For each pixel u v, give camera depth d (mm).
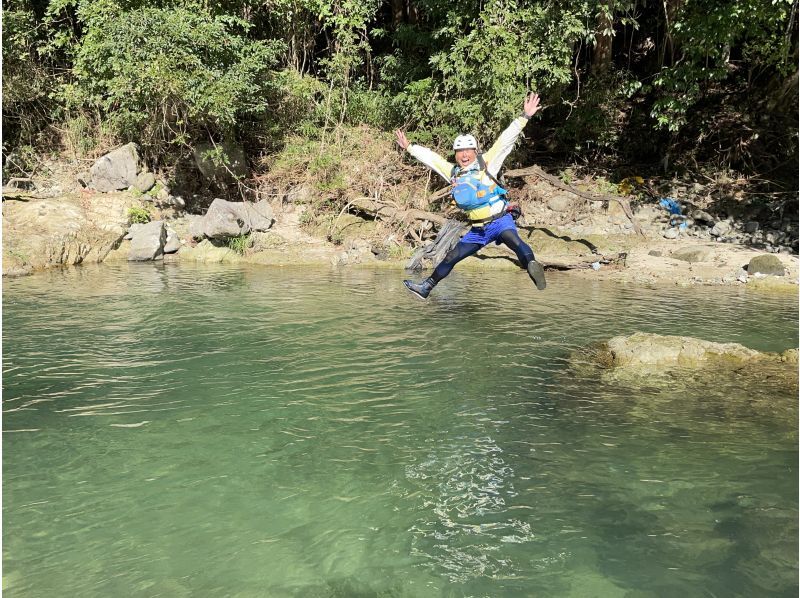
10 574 3221
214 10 16047
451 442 4816
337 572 3260
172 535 3574
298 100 16969
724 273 12039
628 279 11930
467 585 3154
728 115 18547
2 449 4633
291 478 4238
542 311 9250
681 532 3613
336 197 15539
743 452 4633
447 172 5562
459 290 10867
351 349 7227
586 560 3359
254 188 16312
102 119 16625
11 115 16547
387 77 17703
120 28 13758
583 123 18031
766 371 6410
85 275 11812
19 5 15633
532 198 16703
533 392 5895
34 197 14570
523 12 14961
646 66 20375
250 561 3346
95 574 3230
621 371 6473
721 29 14562
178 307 9250
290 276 12062
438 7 16359
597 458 4543
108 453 4586
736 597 3059
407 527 3666
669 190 16938
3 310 8938
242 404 5547
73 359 6770
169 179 16109
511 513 3818
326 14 16922
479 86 15273
